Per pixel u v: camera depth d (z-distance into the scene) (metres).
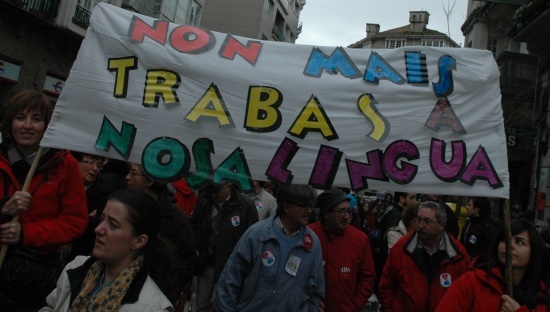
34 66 13.48
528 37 13.59
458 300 2.64
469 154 3.16
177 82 3.18
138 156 3.10
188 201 5.42
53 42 13.91
